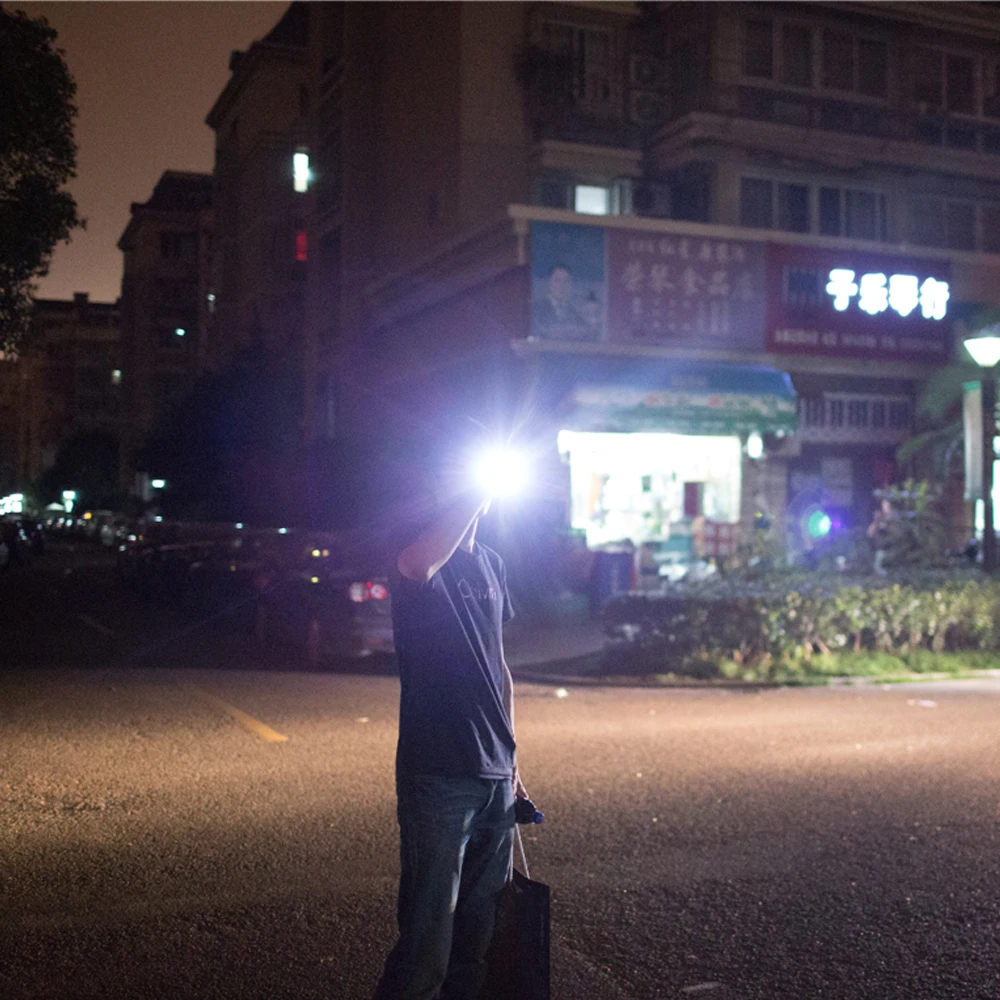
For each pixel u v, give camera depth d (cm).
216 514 3516
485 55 2566
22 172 1995
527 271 2023
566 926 498
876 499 2334
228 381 3684
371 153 3130
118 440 8069
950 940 491
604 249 2059
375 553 1384
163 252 7544
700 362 2114
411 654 333
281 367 3781
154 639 1603
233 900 518
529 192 2561
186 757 808
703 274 2130
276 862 573
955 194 2772
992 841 633
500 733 338
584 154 2522
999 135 2797
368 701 1087
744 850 611
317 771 772
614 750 864
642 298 2084
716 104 2498
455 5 2575
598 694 1198
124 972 438
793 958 468
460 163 2539
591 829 644
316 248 3475
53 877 543
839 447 2309
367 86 3134
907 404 2372
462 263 2308
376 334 2878
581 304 2038
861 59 2659
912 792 740
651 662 1332
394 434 2539
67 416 10131
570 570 1938
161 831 622
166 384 7531
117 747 837
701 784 755
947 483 2339
